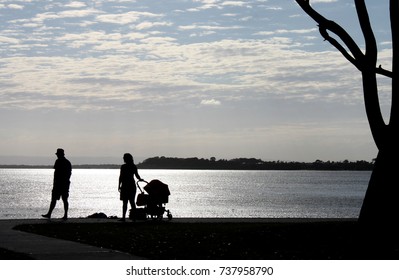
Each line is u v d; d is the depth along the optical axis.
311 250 17.25
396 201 19.22
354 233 19.23
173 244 18.17
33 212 79.12
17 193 150.38
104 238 19.50
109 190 191.88
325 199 131.62
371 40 19.72
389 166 19.34
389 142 19.45
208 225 23.69
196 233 20.62
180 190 189.75
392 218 19.09
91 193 163.50
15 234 20.67
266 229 20.36
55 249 17.25
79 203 106.94
